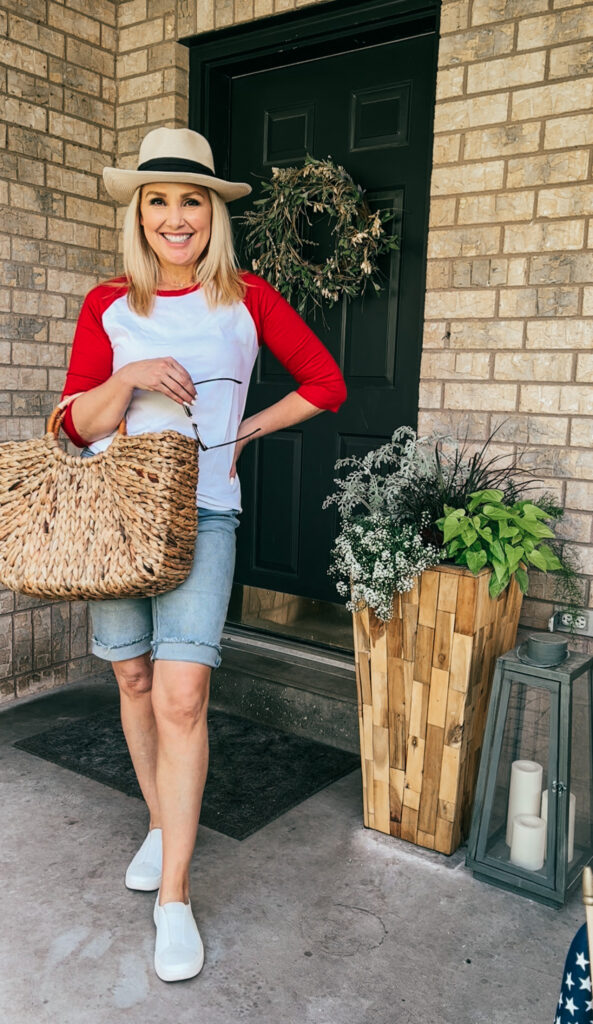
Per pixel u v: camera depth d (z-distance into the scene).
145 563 1.58
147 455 1.59
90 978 1.75
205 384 1.79
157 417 1.80
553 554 2.28
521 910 2.04
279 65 3.31
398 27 2.89
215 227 1.80
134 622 1.91
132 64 3.45
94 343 1.84
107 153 3.49
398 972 1.80
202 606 1.77
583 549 2.46
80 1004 1.67
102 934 1.89
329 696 2.94
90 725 3.05
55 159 3.27
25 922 1.92
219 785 2.63
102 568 1.60
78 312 3.42
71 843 2.26
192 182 1.73
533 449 2.54
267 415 1.95
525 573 2.19
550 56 2.43
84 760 2.75
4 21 3.03
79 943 1.85
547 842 2.04
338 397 1.95
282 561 3.49
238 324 1.84
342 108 3.17
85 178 3.40
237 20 3.14
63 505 1.65
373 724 2.32
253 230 3.21
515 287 2.54
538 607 2.54
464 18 2.57
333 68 3.18
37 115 3.18
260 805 2.51
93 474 1.64
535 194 2.49
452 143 2.62
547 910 2.04
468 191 2.61
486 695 2.25
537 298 2.50
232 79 3.46
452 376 2.68
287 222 3.10
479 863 2.14
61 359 3.36
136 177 1.72
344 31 3.00
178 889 1.80
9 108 3.08
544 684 2.01
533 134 2.48
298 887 2.10
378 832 2.38
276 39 3.13
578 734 2.18
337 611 3.63
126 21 3.44
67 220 3.33
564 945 1.91
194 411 1.79
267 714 3.10
